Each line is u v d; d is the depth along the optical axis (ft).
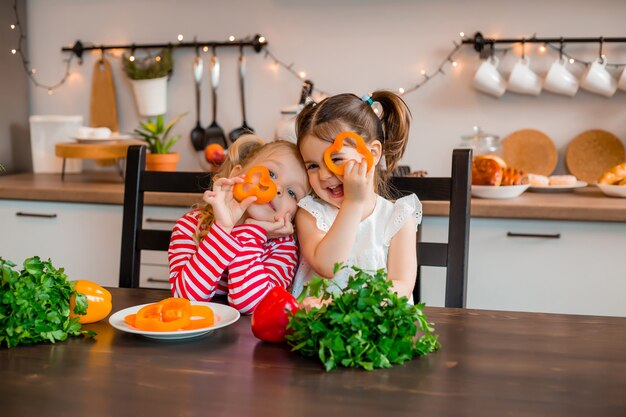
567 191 8.56
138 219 5.48
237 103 9.97
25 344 3.57
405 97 9.43
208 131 9.98
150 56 10.19
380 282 3.34
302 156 4.90
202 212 5.21
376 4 9.39
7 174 10.19
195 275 4.55
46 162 10.31
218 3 9.87
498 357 3.40
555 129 9.11
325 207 4.96
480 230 7.75
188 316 3.76
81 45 10.35
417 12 9.29
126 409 2.79
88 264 8.69
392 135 5.22
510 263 7.73
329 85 9.64
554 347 3.56
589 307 7.63
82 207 8.63
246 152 5.29
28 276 3.57
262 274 4.62
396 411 2.78
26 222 8.84
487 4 9.10
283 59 9.75
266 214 4.79
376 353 3.22
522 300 7.75
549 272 7.66
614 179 8.27
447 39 9.25
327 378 3.12
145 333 3.59
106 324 3.92
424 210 7.73
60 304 3.66
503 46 9.10
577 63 8.96
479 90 9.19
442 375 3.16
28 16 10.53
